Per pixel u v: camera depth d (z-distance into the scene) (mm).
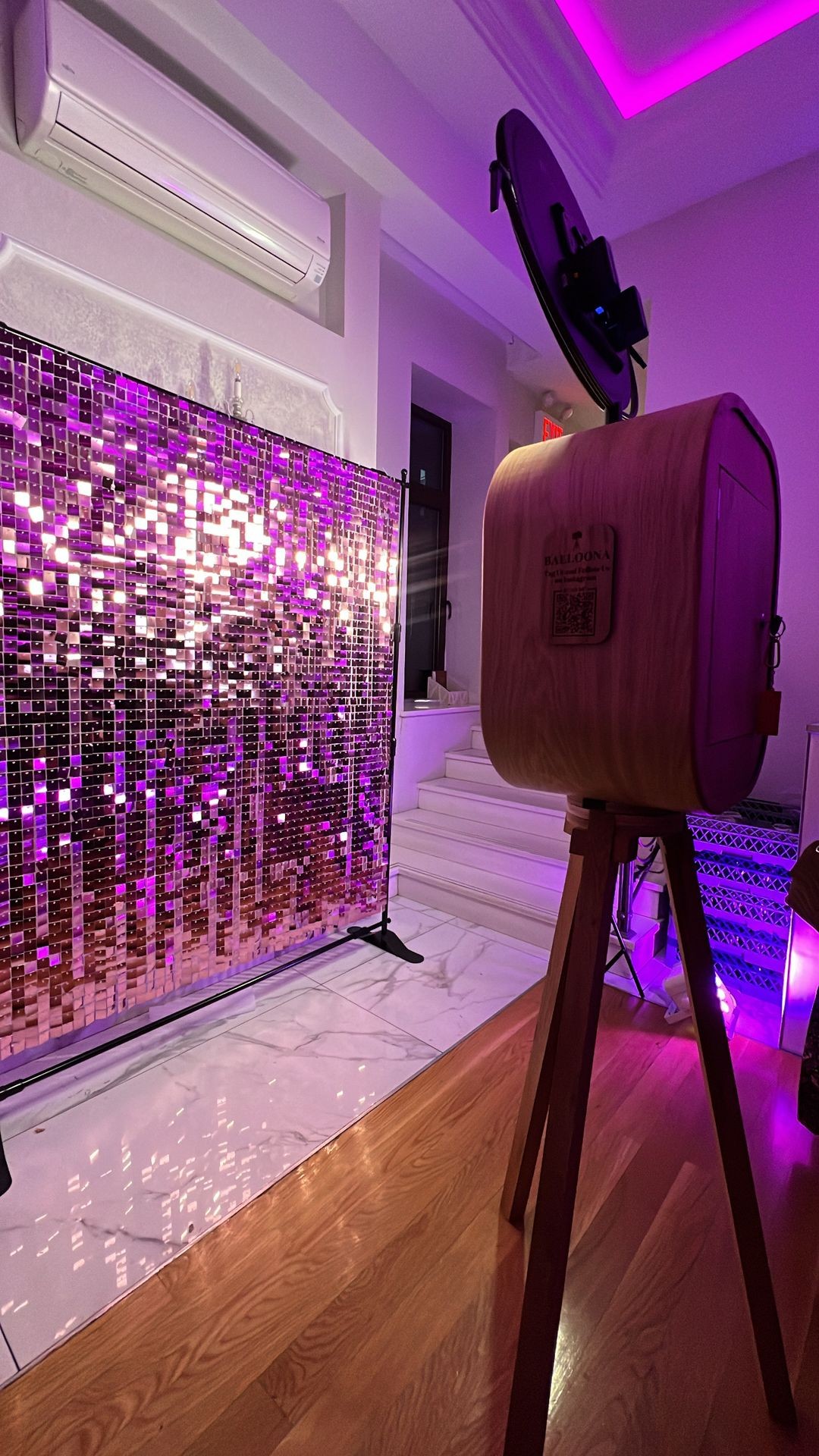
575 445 655
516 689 684
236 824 1975
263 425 2057
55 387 1480
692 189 2611
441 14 1971
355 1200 1303
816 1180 1407
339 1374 976
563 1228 684
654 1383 977
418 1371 982
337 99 1965
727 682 652
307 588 2119
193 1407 928
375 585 2369
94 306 1631
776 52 2109
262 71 1838
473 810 3283
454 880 2846
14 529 1439
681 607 563
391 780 2496
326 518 2160
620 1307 1096
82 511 1553
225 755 1927
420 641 4242
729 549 625
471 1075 1718
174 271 1780
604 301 808
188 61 1779
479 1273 1146
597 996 717
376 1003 2080
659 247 2799
